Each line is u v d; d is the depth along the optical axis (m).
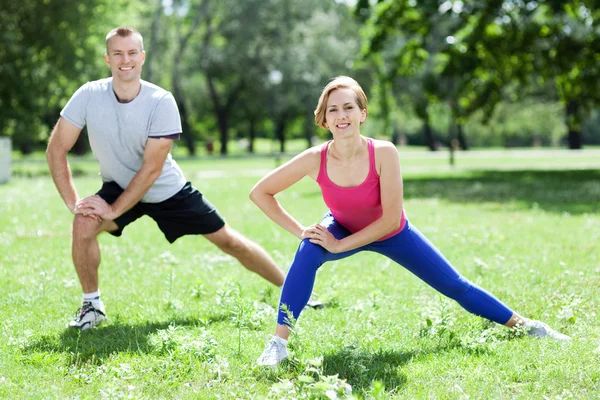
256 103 49.69
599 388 3.51
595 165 28.89
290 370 3.87
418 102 23.05
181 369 3.81
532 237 8.51
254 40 44.88
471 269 6.71
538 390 3.49
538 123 53.88
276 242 8.48
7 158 18.36
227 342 4.37
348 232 4.43
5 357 4.04
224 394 3.51
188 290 5.82
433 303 5.25
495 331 4.44
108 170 5.07
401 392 3.51
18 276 6.39
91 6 25.78
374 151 4.03
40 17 24.89
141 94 4.86
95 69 27.33
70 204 4.91
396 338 4.51
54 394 3.47
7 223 9.84
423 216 10.87
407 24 21.17
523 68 21.98
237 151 63.50
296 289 4.07
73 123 4.89
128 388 3.55
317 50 46.28
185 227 5.31
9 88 24.55
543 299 5.36
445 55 21.23
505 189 16.20
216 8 45.12
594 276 6.09
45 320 4.92
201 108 56.59
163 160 4.93
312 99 46.69
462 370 3.83
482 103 21.89
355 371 3.82
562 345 4.14
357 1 21.17
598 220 9.96
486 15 20.20
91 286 4.82
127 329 4.72
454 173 23.48
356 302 5.44
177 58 45.41
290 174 4.18
